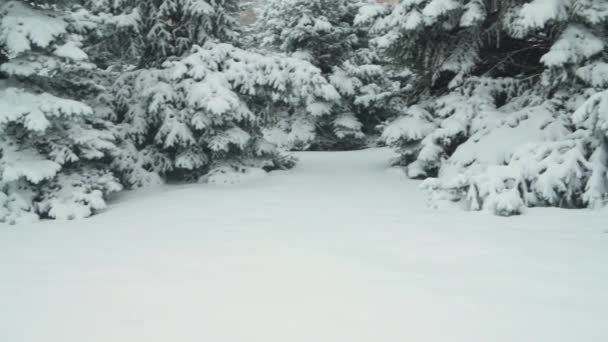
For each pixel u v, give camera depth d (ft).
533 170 20.68
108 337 8.62
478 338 8.26
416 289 10.81
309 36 69.92
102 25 31.50
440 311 9.49
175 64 32.83
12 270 13.03
